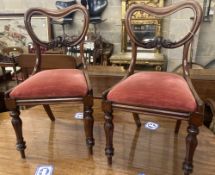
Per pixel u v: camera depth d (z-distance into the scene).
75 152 1.40
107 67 2.12
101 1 3.38
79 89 1.17
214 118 1.59
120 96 1.08
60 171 1.25
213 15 3.24
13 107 1.19
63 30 3.60
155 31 3.28
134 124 1.69
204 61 3.50
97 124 1.67
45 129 1.65
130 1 3.22
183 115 1.00
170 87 1.09
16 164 1.31
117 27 3.54
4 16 3.65
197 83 1.72
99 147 1.44
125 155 1.37
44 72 1.36
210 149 1.39
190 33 1.26
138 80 1.17
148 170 1.25
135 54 1.38
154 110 1.04
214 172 1.23
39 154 1.39
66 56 1.83
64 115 1.84
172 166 1.28
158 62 3.13
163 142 1.49
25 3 3.57
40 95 1.16
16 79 2.21
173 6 1.29
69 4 3.37
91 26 3.55
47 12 1.46
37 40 1.46
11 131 1.62
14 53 2.73
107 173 1.23
